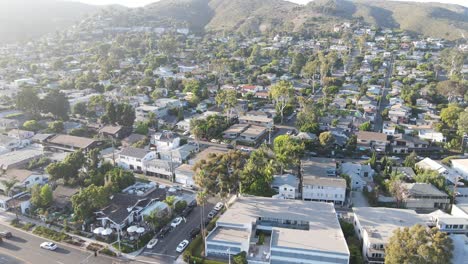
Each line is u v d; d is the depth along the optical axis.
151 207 85.69
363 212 80.62
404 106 172.88
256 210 80.69
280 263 68.06
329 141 122.69
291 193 95.25
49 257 71.88
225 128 149.62
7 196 91.75
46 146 131.62
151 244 75.62
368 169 107.56
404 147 128.62
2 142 127.62
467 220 75.31
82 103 170.12
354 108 175.00
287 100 175.25
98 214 82.62
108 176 96.50
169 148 126.81
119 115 148.25
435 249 58.31
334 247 66.62
